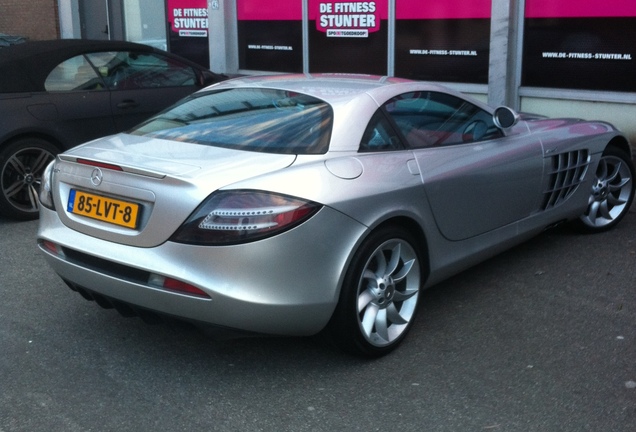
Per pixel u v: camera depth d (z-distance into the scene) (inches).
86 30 604.7
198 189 132.3
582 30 328.8
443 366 150.3
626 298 183.9
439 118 175.8
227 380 146.3
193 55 516.1
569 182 212.1
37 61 267.6
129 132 172.1
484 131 187.0
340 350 152.4
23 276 206.4
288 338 164.2
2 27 649.0
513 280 197.2
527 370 147.7
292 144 149.5
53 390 142.9
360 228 142.3
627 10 314.7
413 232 160.6
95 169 146.1
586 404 134.6
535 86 349.1
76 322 174.7
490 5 353.1
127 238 139.0
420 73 388.2
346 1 411.2
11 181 259.1
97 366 152.8
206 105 175.3
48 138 265.4
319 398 138.8
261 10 456.8
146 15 550.3
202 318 133.8
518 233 193.2
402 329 157.1
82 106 271.7
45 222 158.6
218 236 130.3
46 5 612.1
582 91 332.5
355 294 143.5
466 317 174.2
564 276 199.3
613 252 217.3
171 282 133.5
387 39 397.7
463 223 171.9
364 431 127.8
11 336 167.0
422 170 159.8
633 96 317.1
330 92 166.9
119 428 129.7
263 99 169.8
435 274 166.7
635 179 240.2
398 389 141.6
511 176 185.0
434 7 374.9
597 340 161.0
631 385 141.2
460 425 128.8
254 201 131.6
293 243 132.8
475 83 367.6
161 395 140.9
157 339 165.0
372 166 150.6
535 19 342.0
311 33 433.1
